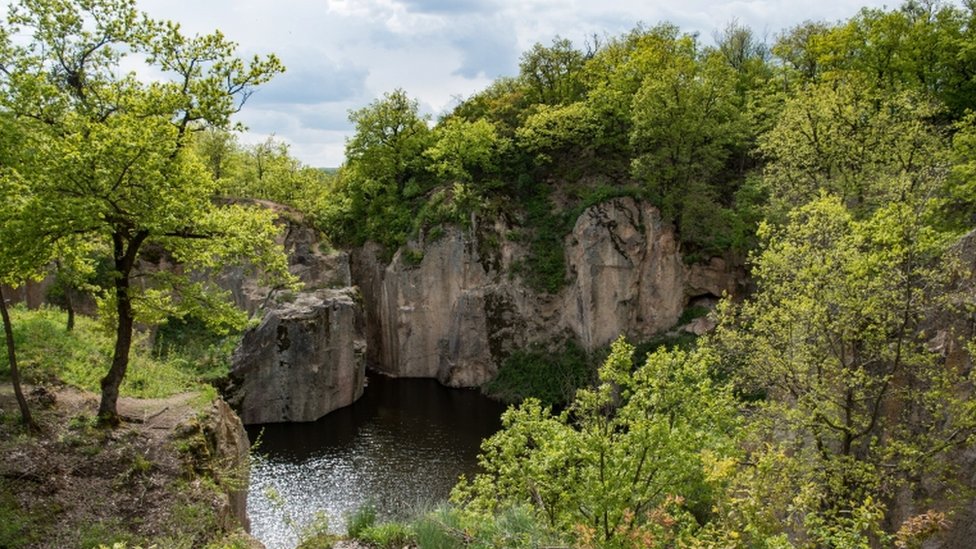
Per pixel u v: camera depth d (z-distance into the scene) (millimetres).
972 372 16297
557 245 49125
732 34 66688
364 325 49125
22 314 27609
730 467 13531
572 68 59094
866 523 11984
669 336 44344
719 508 14430
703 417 17203
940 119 37656
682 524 15344
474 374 49375
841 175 29703
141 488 17172
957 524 16703
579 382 44125
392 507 27719
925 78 39500
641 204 45188
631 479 15984
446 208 50750
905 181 21062
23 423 18422
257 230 20734
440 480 31266
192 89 19031
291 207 49906
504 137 54062
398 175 56344
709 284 44812
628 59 55688
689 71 43812
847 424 18250
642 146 44562
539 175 52188
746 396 30000
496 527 12703
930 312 18516
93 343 26109
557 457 16266
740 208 43094
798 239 20484
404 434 38281
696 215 43719
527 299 48812
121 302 19422
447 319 50656
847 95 30438
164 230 17828
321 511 16000
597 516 15586
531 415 18516
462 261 49781
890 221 17406
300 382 40250
